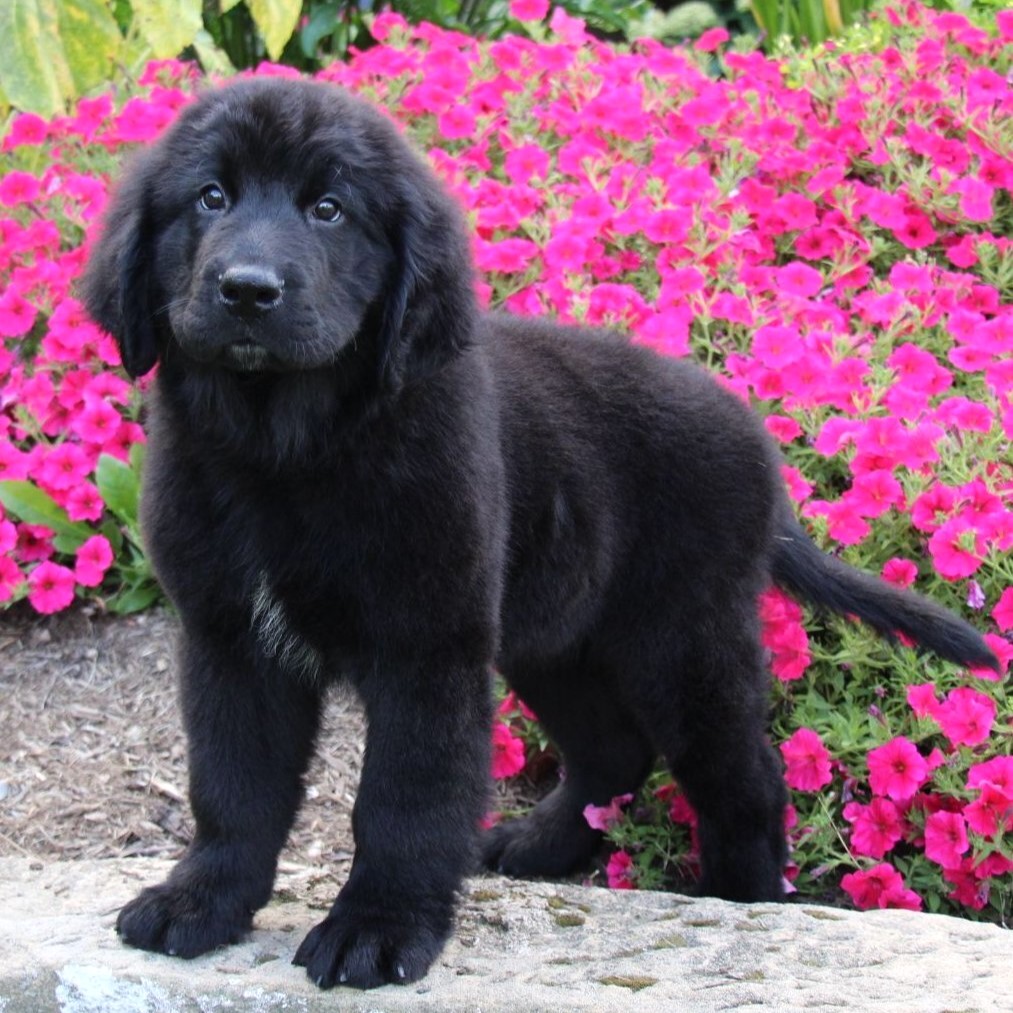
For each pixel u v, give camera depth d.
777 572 3.76
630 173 5.01
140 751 4.07
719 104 5.43
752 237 4.86
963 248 4.93
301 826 3.89
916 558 4.13
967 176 5.04
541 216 4.98
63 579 4.34
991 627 3.97
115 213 3.03
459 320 2.93
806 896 3.82
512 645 3.38
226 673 2.96
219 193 2.89
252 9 5.66
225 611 2.93
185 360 2.92
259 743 2.99
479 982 2.77
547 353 3.51
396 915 2.84
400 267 2.89
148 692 4.24
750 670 3.62
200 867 2.95
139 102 5.13
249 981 2.76
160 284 2.95
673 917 3.12
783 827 3.67
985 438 4.12
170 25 5.46
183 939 2.85
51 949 2.86
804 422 4.29
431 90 5.27
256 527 2.87
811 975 2.81
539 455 3.30
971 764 3.65
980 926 3.08
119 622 4.48
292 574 2.87
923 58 5.57
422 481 2.82
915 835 3.74
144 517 2.97
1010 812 3.51
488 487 2.94
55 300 4.73
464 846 2.91
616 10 7.79
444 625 2.84
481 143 5.26
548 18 7.41
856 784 3.87
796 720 3.86
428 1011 2.68
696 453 3.52
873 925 3.08
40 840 3.80
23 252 4.81
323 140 2.87
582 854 3.95
